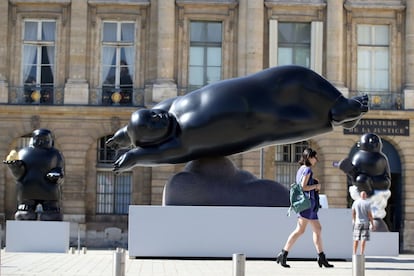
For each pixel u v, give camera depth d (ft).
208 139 89.76
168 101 94.58
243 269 53.62
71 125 187.11
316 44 190.70
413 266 86.94
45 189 119.34
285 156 191.31
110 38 191.21
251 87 90.07
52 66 190.80
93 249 162.71
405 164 187.93
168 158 90.84
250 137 89.97
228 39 190.39
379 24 192.95
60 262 86.94
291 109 89.81
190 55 190.70
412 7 191.21
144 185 188.55
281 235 92.07
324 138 186.60
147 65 190.49
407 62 191.01
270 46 190.08
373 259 100.89
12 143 187.32
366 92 191.72
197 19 190.70
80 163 186.80
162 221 91.50
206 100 90.07
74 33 189.26
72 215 185.47
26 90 189.98
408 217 186.50
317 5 190.08
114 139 98.84
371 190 123.34
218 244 91.61
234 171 93.71
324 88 90.79
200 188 92.79
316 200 80.38
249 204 93.15
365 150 125.29
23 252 111.34
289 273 73.67
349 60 192.13
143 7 190.70
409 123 188.03
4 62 189.67
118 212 189.98
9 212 186.50
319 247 80.69
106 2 189.47
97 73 190.39
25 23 191.31
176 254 91.35
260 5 189.16
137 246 91.40
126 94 189.88
